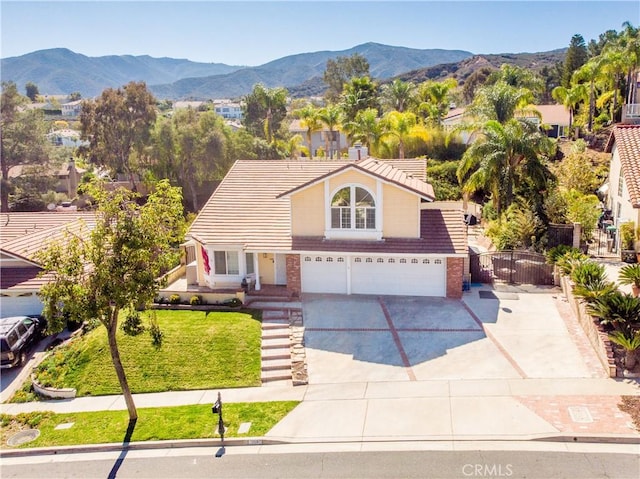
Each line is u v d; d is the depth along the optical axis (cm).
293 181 3081
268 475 1429
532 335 2150
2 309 2639
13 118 6169
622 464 1363
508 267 2800
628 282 2194
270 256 2759
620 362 1819
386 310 2470
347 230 2627
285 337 2244
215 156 6197
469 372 1892
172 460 1544
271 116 8538
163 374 2033
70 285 1600
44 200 6022
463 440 1508
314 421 1666
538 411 1616
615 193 3416
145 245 1619
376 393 1805
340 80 11575
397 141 5388
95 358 2136
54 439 1691
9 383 2152
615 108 5959
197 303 2545
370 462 1443
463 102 11388
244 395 1878
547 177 3606
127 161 6844
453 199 4512
